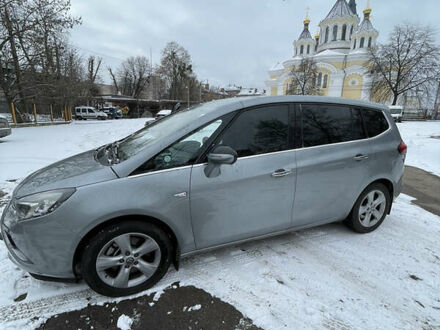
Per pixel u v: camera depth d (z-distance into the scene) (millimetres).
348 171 2652
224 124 2156
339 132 2639
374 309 1911
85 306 1875
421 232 3086
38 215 1711
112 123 22531
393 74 32125
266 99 2359
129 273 1957
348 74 43562
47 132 13625
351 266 2402
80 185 1774
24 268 1823
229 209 2154
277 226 2441
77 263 1855
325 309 1898
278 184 2301
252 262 2422
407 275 2303
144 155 1926
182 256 2148
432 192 4660
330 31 49406
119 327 1712
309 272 2301
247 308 1891
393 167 2959
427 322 1808
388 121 2979
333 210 2707
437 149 8398
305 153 2418
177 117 2664
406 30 29797
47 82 18734
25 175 5148
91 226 1749
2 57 16781
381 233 3035
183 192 1954
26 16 16250
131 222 1862
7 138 10711
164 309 1864
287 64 50219
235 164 2125
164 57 56188
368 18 45281
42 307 1857
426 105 33656
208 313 1839
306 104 2502
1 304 1871
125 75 55812
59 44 19047
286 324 1767
